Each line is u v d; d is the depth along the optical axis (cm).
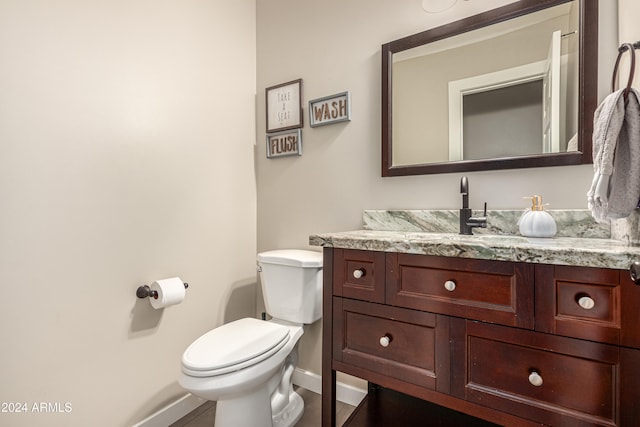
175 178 159
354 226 167
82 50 126
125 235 139
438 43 143
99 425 129
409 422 128
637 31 93
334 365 118
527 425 83
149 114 149
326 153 177
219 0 183
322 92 178
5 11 106
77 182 124
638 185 80
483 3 134
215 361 116
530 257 81
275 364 128
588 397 76
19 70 109
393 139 154
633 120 81
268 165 200
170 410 154
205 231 174
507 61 129
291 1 190
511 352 86
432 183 145
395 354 105
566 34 118
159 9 153
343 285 116
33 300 113
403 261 103
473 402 91
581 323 77
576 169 117
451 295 95
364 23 164
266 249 201
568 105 117
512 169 128
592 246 84
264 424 132
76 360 123
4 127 106
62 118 120
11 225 108
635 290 71
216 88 180
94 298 129
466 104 137
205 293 174
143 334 145
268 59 200
